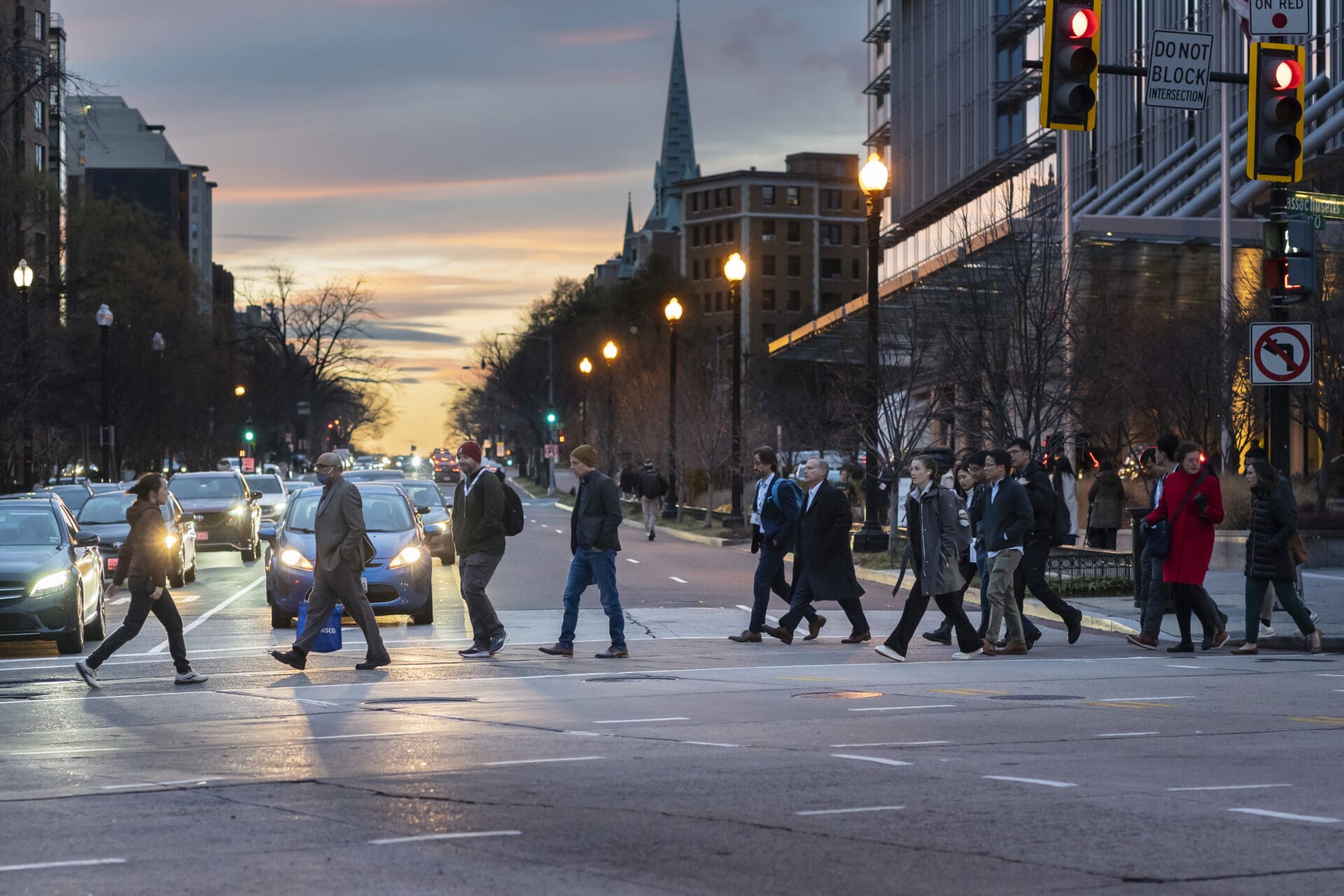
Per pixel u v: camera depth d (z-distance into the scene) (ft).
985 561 56.29
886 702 39.73
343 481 50.29
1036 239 101.55
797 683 44.60
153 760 31.37
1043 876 20.24
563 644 53.83
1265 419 105.70
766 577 58.39
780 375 318.45
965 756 30.50
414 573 65.77
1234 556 92.12
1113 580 74.74
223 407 280.10
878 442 107.76
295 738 34.30
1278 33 54.29
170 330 246.68
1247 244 117.80
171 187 544.21
